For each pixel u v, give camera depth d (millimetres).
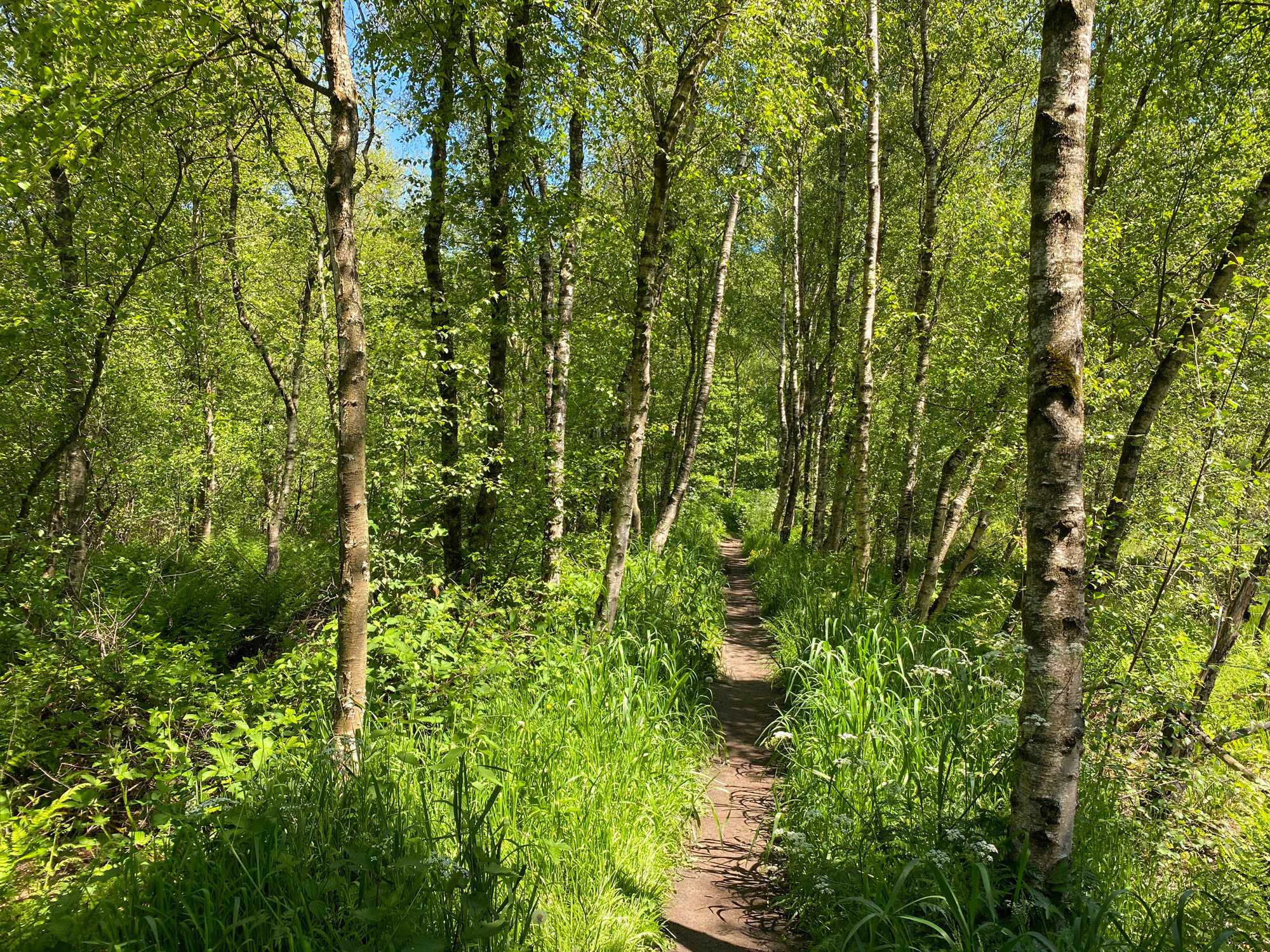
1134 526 5820
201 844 2725
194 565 10766
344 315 3969
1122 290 6848
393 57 6816
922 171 12469
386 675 4805
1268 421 5949
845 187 14742
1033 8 9219
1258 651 6824
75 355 7359
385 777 3322
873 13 8805
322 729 3980
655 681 5520
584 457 9117
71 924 2346
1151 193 6906
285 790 3051
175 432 13039
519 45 6875
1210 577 5535
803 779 4406
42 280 6500
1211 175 6266
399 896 2496
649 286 5965
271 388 17031
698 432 12172
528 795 3553
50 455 7539
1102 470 7820
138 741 4816
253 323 14258
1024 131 11977
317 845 2768
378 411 6805
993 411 7656
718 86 6641
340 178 3926
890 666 5531
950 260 9633
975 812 3375
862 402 9164
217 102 6973
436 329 6805
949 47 10047
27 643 5109
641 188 11906
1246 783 4258
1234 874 3443
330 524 7160
